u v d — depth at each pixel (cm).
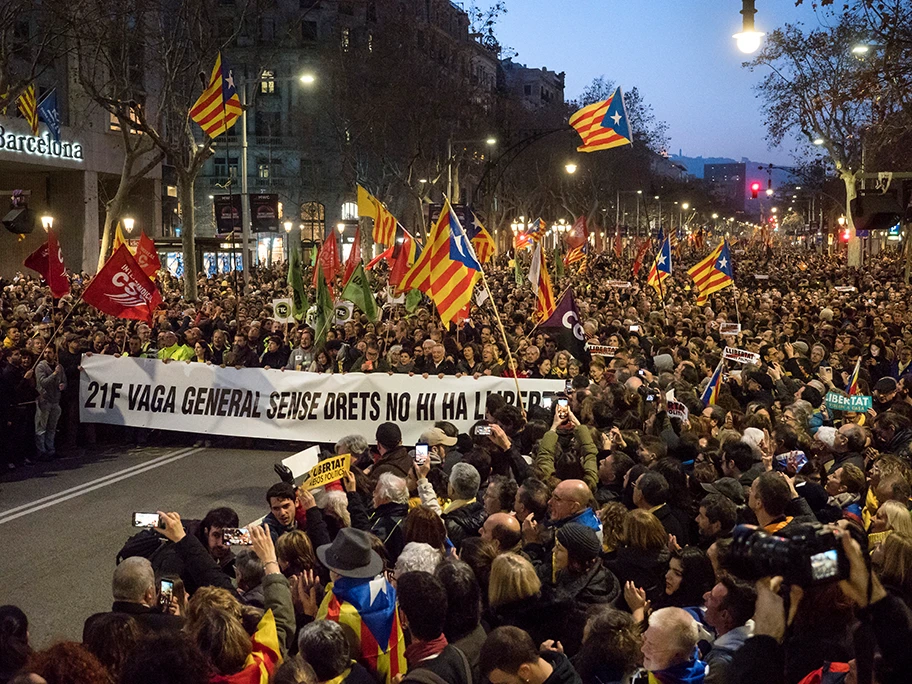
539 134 3981
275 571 496
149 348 1574
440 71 5600
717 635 447
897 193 2150
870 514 674
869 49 2908
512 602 470
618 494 737
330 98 6091
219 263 5125
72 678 334
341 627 426
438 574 457
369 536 483
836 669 322
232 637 398
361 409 1340
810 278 3903
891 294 2750
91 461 1359
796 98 4619
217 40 2845
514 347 1538
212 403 1388
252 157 7112
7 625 385
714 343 1544
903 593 420
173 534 529
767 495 560
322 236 7025
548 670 389
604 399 973
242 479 1251
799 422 897
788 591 288
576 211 8106
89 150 4969
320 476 625
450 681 413
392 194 6144
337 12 6900
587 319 1908
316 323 1506
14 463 1309
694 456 812
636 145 8275
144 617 459
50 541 982
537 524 606
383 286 3011
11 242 5194
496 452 854
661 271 2591
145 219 5600
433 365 1402
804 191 10619
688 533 651
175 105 2892
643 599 488
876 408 1111
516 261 3100
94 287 1348
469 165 6353
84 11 2939
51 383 1357
